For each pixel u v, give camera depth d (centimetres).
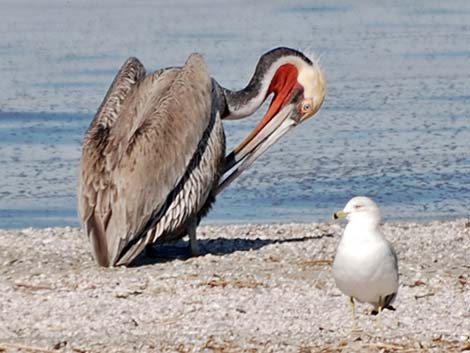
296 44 4338
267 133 1838
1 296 1418
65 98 3259
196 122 1638
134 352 1181
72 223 2073
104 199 1598
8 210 2161
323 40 4462
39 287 1468
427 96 3269
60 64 3884
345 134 2792
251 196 2259
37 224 2067
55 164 2509
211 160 1667
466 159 2533
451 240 1780
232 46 4244
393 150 2620
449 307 1368
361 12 5366
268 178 2397
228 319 1315
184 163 1623
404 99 3222
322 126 2886
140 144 1599
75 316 1325
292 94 1833
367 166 2475
